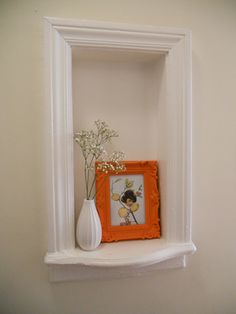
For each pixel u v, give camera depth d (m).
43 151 0.90
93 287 0.97
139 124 1.04
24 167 0.89
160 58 0.99
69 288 0.95
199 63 1.01
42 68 0.88
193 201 1.04
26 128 0.89
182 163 0.96
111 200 1.01
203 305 1.08
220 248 1.08
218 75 1.03
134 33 0.90
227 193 1.07
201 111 1.02
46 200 0.91
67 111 0.87
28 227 0.91
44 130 0.88
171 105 0.94
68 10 0.89
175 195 0.97
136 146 1.05
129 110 1.03
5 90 0.87
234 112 1.05
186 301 1.06
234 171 1.07
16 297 0.91
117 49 0.91
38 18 0.87
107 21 0.92
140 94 1.04
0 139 0.87
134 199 1.03
